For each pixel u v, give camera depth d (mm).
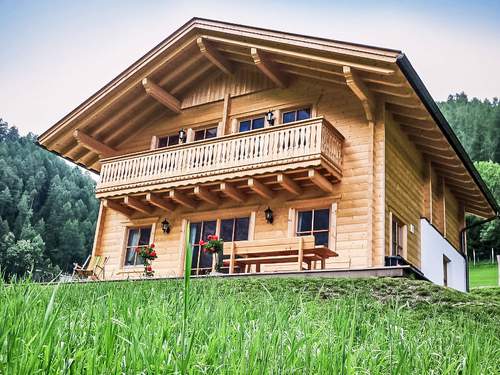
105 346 2271
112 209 15219
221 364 2334
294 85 13758
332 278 9023
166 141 15758
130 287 4660
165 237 14570
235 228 13539
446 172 15812
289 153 11961
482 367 3025
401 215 12867
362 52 11172
